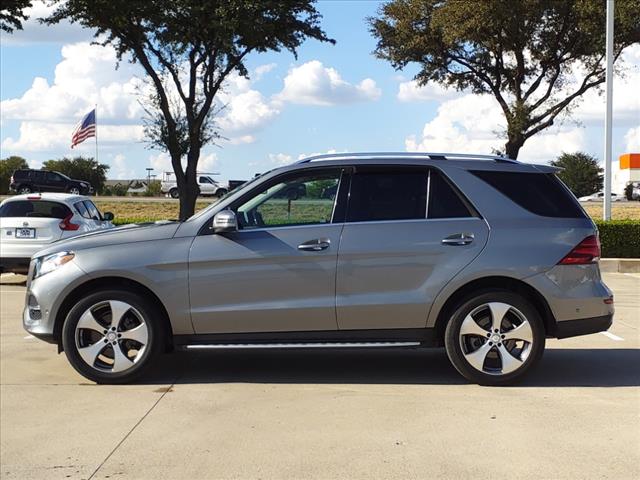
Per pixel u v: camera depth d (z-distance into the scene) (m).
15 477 4.21
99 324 6.05
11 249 12.27
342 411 5.39
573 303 5.97
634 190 66.69
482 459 4.43
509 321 6.00
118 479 4.18
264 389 6.00
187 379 6.33
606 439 4.77
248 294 6.00
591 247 6.07
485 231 6.00
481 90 27.50
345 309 5.97
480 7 21.92
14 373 6.50
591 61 25.22
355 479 4.15
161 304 6.12
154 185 68.62
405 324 6.01
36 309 6.17
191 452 4.58
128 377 6.05
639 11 21.30
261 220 6.15
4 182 67.50
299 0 22.38
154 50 23.59
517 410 5.40
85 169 69.44
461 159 6.25
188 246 6.04
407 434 4.88
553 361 7.02
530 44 24.98
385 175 6.19
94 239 6.19
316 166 6.22
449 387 6.05
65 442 4.77
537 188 6.19
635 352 7.44
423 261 5.96
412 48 25.73
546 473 4.22
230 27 21.02
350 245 5.98
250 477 4.19
